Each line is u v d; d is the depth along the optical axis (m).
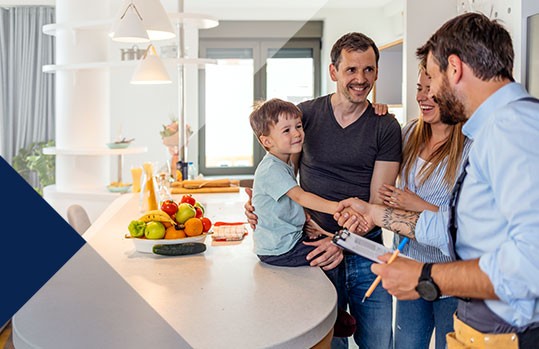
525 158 0.82
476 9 2.05
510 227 0.84
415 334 1.71
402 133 1.80
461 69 0.94
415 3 2.13
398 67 3.69
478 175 0.93
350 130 1.63
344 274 1.69
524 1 1.78
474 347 0.98
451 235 1.05
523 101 0.88
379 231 1.75
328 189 1.66
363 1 5.06
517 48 1.82
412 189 1.71
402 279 0.95
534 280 0.80
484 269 0.85
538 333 0.92
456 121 1.02
